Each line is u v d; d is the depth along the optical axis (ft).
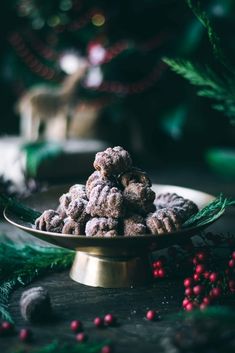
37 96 5.83
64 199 2.52
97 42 6.70
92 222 2.36
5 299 2.36
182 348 1.86
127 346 1.97
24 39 7.04
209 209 2.47
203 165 6.87
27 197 2.79
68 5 6.79
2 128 7.21
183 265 2.60
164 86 7.08
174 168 6.63
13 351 1.94
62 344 1.99
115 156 2.44
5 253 2.71
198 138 7.45
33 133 5.90
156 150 7.45
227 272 2.39
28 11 6.90
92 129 6.36
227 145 7.43
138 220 2.38
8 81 7.12
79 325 2.07
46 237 2.31
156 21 6.84
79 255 2.59
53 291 2.46
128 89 6.86
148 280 2.54
